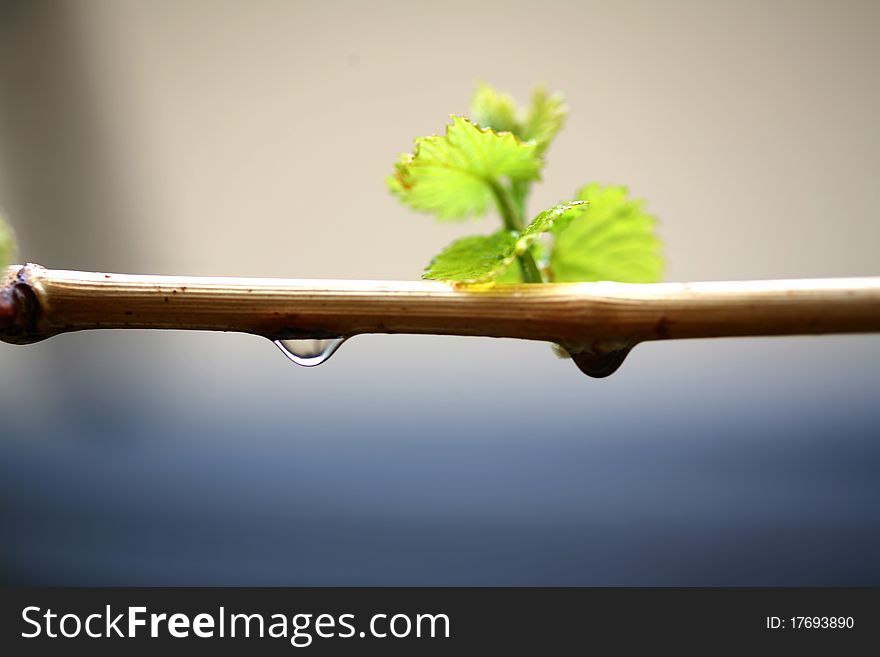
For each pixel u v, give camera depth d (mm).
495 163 501
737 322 481
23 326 479
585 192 515
